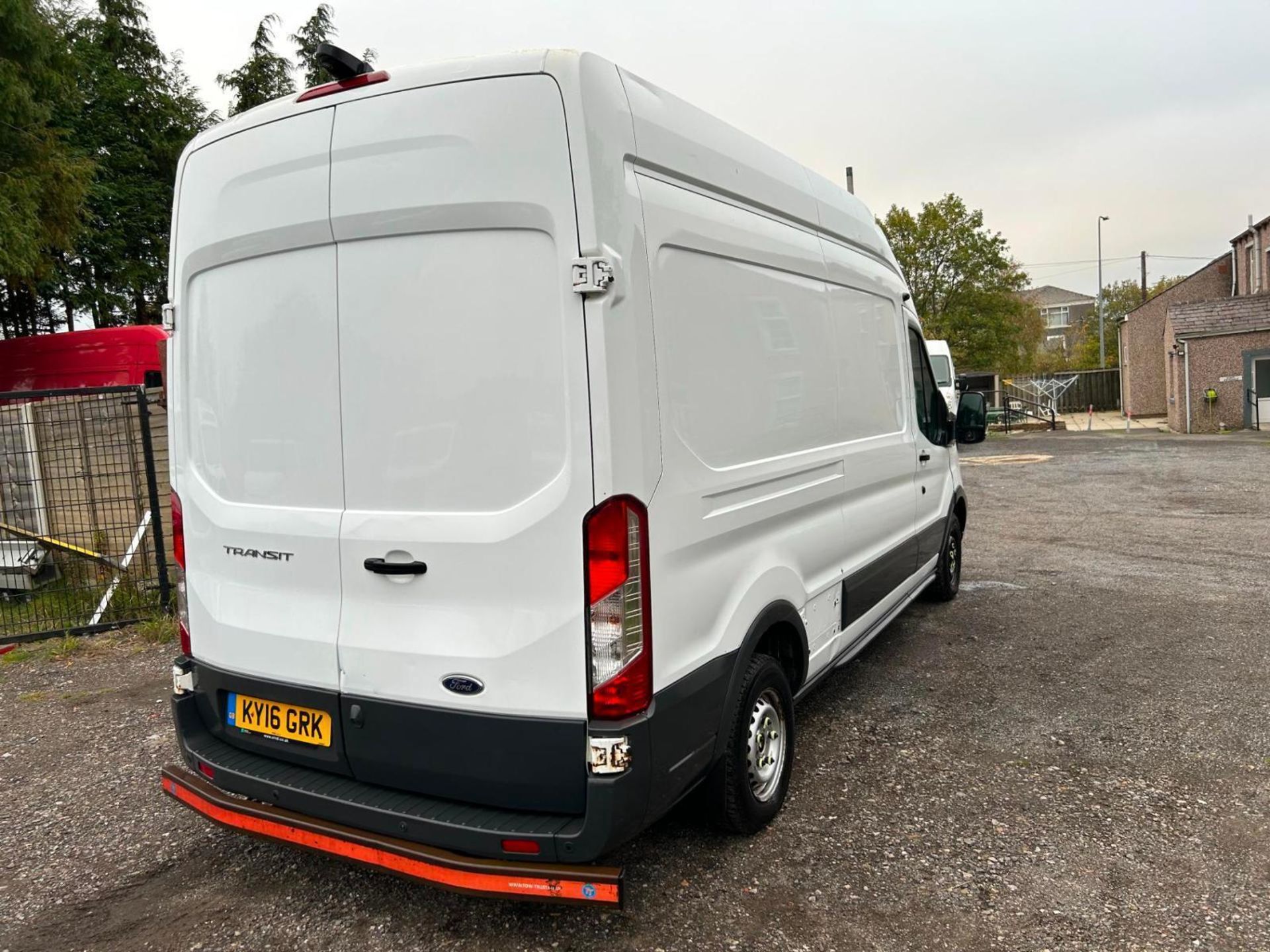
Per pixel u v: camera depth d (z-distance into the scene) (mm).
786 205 3496
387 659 2562
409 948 2660
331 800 2580
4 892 3041
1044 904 2787
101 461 7117
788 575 3312
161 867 3191
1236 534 9117
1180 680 4816
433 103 2406
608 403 2273
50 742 4387
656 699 2438
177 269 3035
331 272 2615
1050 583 7219
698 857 3104
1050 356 54875
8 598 6840
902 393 4996
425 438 2488
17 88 11312
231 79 20469
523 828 2363
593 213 2252
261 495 2824
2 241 11133
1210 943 2574
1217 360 25375
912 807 3441
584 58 2330
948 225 31609
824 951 2586
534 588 2363
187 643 3135
